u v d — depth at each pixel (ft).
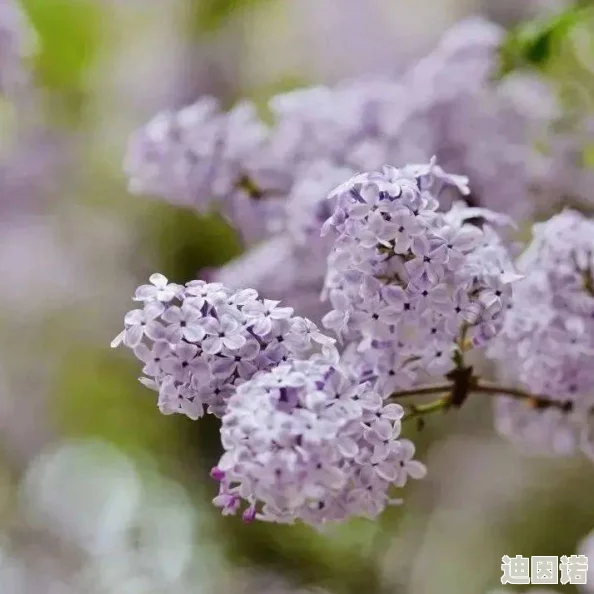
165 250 5.25
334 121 3.06
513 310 2.72
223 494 2.44
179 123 3.05
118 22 5.51
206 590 4.29
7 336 5.21
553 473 4.49
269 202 3.07
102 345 5.25
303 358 2.48
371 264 2.51
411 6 5.53
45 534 4.54
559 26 3.17
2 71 3.51
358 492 2.46
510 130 3.09
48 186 5.18
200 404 2.46
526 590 3.51
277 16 5.66
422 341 2.55
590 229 2.73
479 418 4.67
